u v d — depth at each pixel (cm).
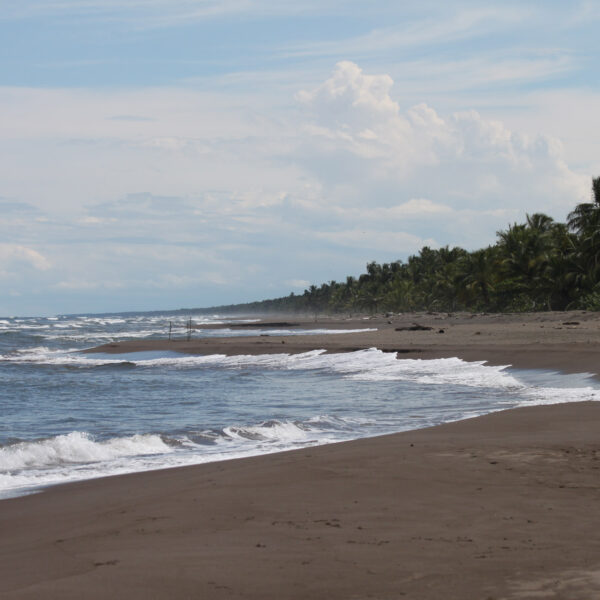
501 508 715
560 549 560
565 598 445
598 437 1238
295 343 4766
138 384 3070
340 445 1286
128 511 789
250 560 557
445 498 771
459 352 3497
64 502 901
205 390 2750
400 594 467
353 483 877
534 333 4400
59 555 607
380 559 548
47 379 3416
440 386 2572
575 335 4062
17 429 1789
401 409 1992
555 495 771
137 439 1438
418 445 1202
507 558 538
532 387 2369
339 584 491
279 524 680
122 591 490
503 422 1516
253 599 468
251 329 10538
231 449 1383
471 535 614
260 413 2023
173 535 657
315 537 624
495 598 451
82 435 1511
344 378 3041
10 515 838
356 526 661
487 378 2700
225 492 857
